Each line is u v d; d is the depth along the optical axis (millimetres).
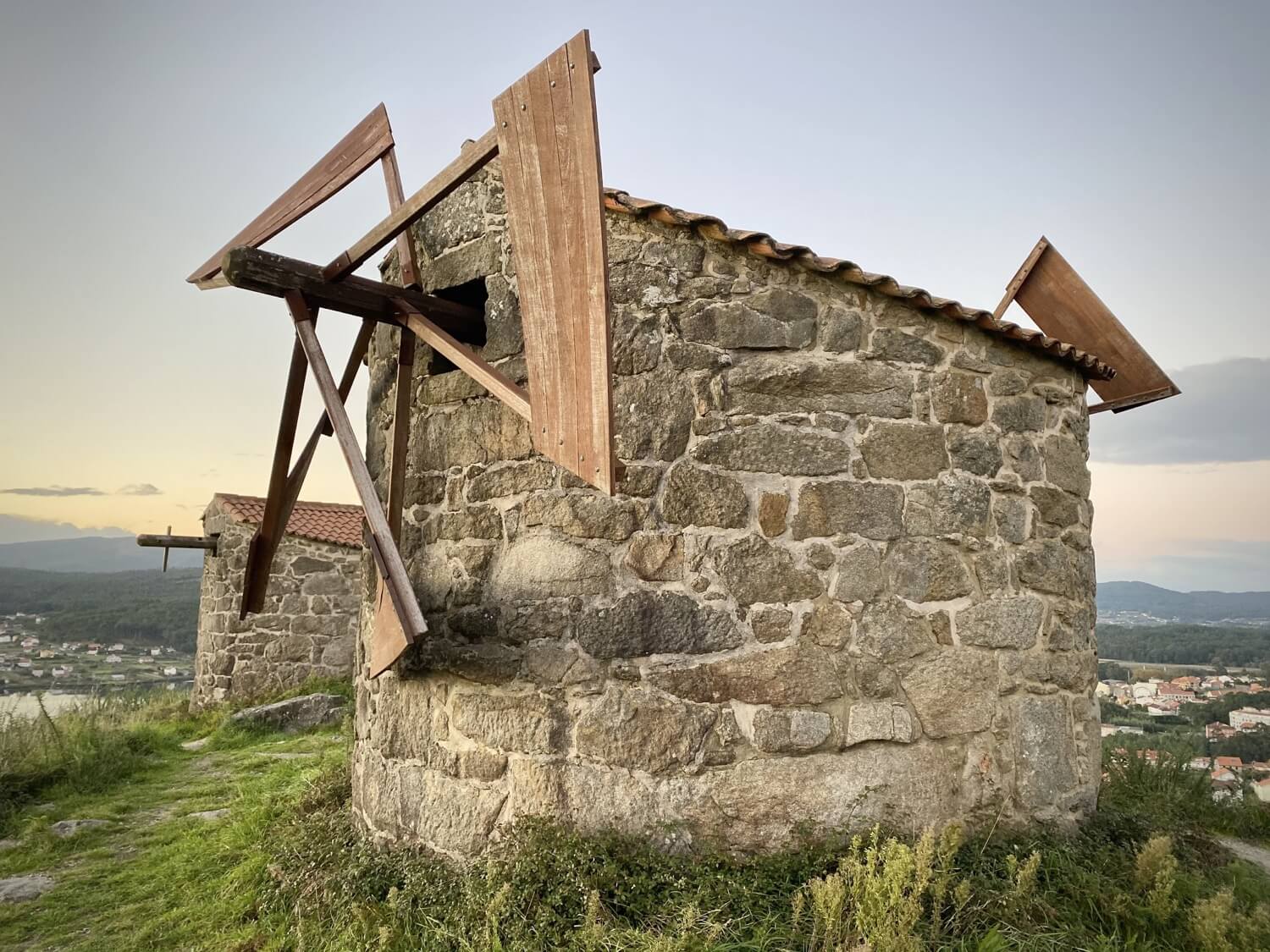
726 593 3760
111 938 3781
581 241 2824
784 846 3596
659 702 3670
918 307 4168
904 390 4121
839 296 4078
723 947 2852
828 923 2750
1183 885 3760
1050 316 5949
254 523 12297
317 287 3869
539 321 3053
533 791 3729
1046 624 4336
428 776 4094
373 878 3752
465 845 3840
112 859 4961
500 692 3908
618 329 3971
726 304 3971
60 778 6750
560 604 3840
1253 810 5602
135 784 6945
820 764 3711
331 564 12516
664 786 3609
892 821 3746
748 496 3842
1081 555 4641
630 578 3785
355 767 4766
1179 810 5461
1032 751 4133
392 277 5055
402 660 4301
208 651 12320
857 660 3842
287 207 4523
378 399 5102
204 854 4801
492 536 4121
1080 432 4754
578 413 2895
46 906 4195
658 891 3268
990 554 4203
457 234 4531
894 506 4012
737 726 3672
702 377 3910
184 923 3867
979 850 3717
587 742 3691
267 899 3861
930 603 4016
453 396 4414
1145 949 3158
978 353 4348
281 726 9562
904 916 2721
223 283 4500
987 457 4281
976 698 4031
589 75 2740
